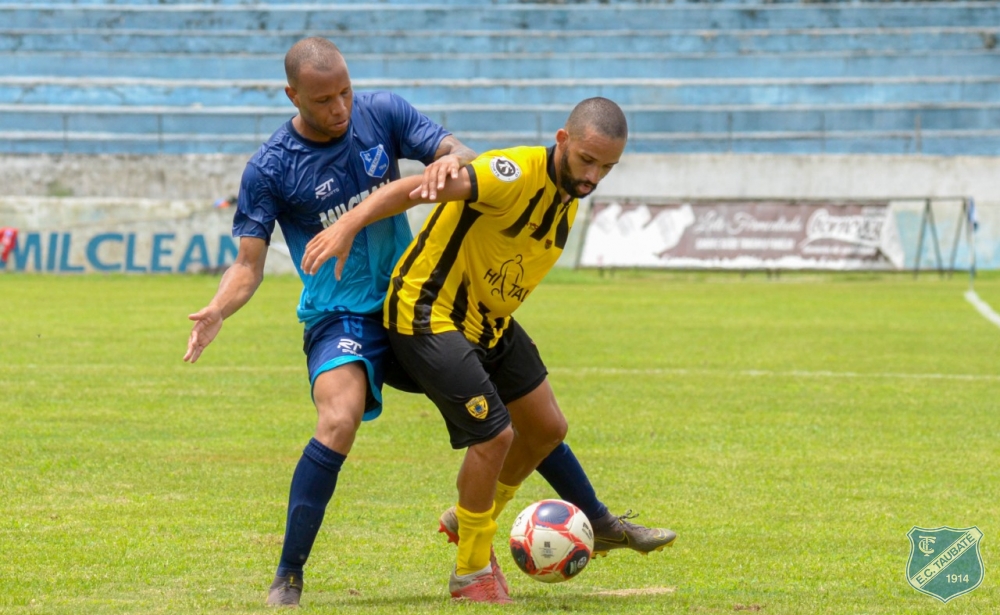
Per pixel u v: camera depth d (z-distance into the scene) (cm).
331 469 1373
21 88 10238
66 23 11081
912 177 9138
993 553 1702
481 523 1423
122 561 1579
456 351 1396
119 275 7712
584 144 1336
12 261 7756
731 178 9206
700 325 5191
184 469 2247
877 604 1415
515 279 1430
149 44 10888
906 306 6141
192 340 1395
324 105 1382
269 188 1451
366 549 1697
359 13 11281
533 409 1524
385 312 1437
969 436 2712
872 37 10981
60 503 1948
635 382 3534
